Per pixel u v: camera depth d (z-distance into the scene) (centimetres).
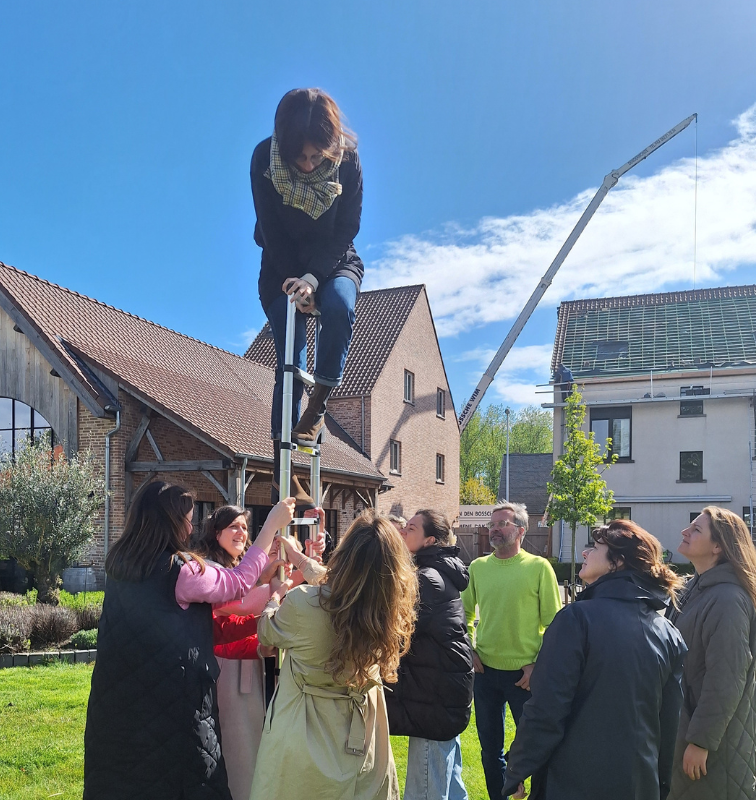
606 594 278
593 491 2047
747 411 2448
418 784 356
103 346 1634
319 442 328
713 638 305
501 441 5997
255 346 2830
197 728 248
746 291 2894
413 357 2794
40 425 1580
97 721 247
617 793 254
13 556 1186
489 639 450
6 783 471
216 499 1658
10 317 1567
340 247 293
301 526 346
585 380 2602
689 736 299
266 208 284
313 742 242
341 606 240
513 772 264
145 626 247
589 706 262
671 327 2808
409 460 2709
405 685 350
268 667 321
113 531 1444
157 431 1527
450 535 385
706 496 2455
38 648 938
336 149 263
